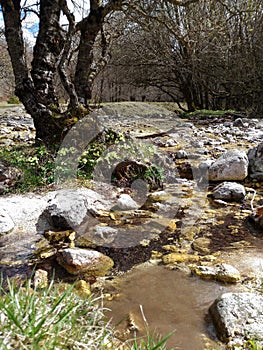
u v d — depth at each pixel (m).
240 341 1.58
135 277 2.22
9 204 3.29
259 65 10.20
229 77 10.59
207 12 9.68
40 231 2.88
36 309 1.28
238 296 1.83
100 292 2.06
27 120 10.23
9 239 2.73
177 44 10.88
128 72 11.42
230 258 2.44
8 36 5.14
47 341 1.17
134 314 1.85
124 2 5.30
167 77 11.80
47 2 5.23
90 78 5.41
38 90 5.19
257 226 2.93
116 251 2.57
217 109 11.77
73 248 2.52
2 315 1.24
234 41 10.25
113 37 6.49
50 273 2.24
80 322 1.37
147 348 1.34
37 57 5.27
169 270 2.30
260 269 2.27
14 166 4.01
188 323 1.77
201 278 2.19
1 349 1.08
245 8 9.80
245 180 4.08
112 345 1.47
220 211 3.31
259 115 9.76
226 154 4.24
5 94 16.72
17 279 2.16
